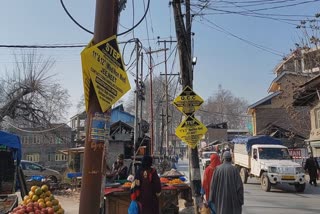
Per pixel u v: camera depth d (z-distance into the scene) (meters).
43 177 24.59
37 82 41.12
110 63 4.55
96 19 4.58
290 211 14.25
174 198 11.02
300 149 35.81
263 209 14.73
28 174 26.88
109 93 4.49
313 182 25.73
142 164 7.88
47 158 63.12
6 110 39.59
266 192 21.30
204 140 84.88
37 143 63.12
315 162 25.88
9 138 14.16
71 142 53.25
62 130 50.31
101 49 4.42
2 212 8.93
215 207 8.59
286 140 43.59
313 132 29.05
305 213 13.77
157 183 7.78
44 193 6.38
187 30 13.15
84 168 4.37
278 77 48.19
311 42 31.52
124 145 36.31
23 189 14.54
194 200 12.18
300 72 36.03
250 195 19.81
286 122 49.69
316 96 27.95
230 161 8.74
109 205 10.34
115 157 35.88
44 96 41.78
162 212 10.84
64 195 21.06
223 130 85.88
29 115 41.25
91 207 4.30
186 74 12.86
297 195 19.83
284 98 47.06
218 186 8.59
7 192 15.38
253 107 51.00
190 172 12.45
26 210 5.90
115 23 4.83
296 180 21.19
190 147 12.50
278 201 17.23
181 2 13.18
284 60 38.03
